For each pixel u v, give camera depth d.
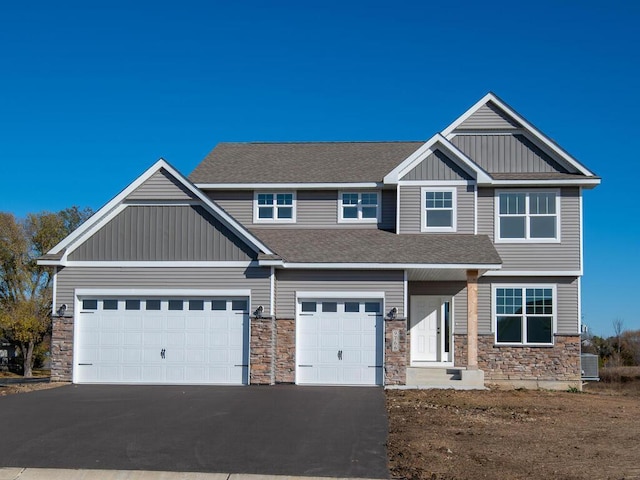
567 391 24.92
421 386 22.81
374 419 16.19
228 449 13.09
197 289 22.97
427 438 14.11
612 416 17.94
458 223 25.33
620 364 50.75
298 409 17.52
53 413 16.77
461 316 26.09
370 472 11.66
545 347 25.66
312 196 27.12
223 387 22.11
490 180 25.25
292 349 23.09
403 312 22.97
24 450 12.98
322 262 22.98
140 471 11.68
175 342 23.05
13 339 54.97
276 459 12.42
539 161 26.48
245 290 22.86
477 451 13.12
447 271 23.62
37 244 55.03
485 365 25.77
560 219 25.86
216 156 30.02
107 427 15.03
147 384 22.84
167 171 23.31
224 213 22.97
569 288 25.80
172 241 23.19
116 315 23.20
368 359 23.05
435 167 25.59
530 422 16.44
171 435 14.25
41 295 54.44
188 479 11.36
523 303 25.88
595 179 25.44
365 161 28.83
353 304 23.27
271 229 26.98
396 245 24.25
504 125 26.73
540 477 11.38
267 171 27.95
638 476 11.55
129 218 23.36
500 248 25.88
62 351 23.17
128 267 23.19
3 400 18.92
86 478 11.52
